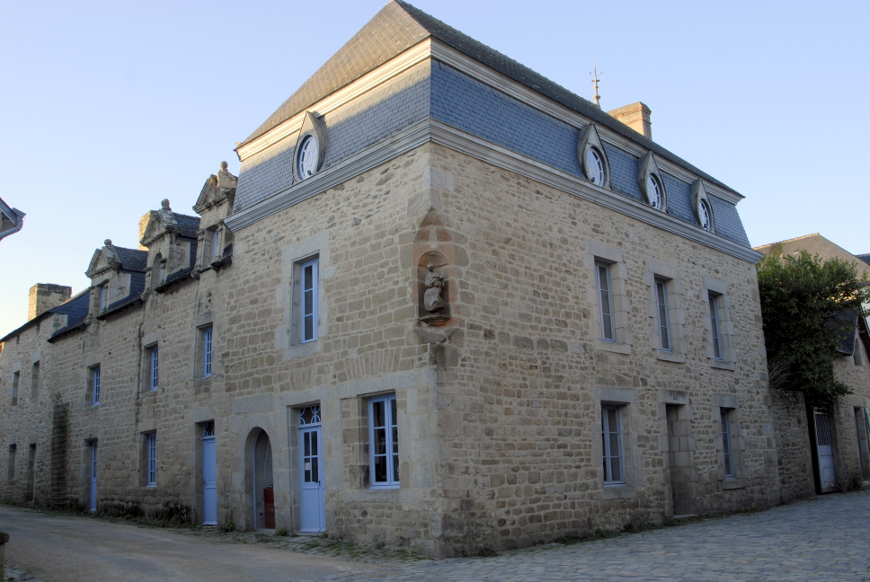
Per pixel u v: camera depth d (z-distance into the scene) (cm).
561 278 1080
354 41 1203
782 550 788
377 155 992
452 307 911
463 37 1269
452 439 877
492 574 714
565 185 1117
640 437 1158
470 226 957
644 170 1309
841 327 1711
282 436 1084
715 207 1525
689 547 854
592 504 1040
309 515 1048
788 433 1652
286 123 1186
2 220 663
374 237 988
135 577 730
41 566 794
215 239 1381
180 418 1367
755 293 1583
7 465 2078
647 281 1256
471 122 993
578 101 1493
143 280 1741
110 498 1563
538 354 1011
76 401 1778
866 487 1956
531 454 966
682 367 1292
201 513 1286
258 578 726
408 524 882
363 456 964
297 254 1112
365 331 977
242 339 1191
